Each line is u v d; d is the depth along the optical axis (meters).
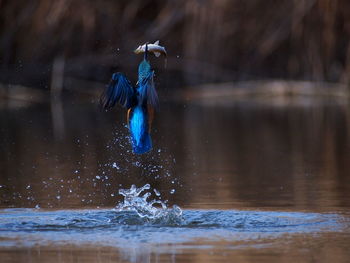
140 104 11.37
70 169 21.27
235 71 47.16
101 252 11.40
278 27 46.31
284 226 13.45
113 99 11.22
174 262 10.74
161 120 35.78
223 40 45.91
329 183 18.84
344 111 38.62
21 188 18.27
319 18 45.47
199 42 45.53
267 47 46.44
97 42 44.12
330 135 29.53
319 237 12.45
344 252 11.35
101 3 44.09
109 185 18.81
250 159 23.72
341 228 13.22
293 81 47.16
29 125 32.16
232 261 10.78
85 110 39.22
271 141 28.19
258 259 10.94
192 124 33.84
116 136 26.61
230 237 12.52
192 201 16.52
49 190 17.97
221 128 32.34
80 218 14.25
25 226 13.57
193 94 46.53
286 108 40.84
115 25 44.41
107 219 14.15
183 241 12.21
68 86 43.59
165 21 45.38
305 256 11.09
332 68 46.44
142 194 17.64
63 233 12.94
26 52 42.84
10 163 22.42
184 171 21.30
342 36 45.91
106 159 23.11
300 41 46.09
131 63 44.53
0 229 13.30
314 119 35.31
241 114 38.19
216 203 16.16
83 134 28.81
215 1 45.28
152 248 11.66
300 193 17.39
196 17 45.28
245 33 46.22
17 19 42.66
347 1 45.16
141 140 11.34
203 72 45.84
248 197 16.92
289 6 45.88
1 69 42.62
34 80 43.00
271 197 16.89
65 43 43.25
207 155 24.62
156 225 13.63
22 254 11.30
